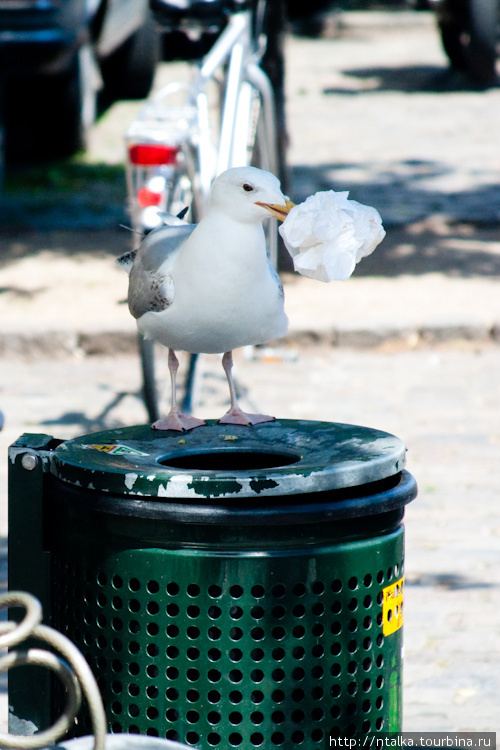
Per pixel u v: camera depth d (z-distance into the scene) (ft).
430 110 99.96
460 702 21.48
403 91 109.70
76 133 79.61
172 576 12.82
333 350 47.70
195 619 12.82
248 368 45.06
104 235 62.34
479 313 49.26
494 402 41.01
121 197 70.49
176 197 32.73
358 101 105.60
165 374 42.68
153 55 91.35
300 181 74.59
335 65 126.82
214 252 15.69
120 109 97.14
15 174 76.28
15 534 14.35
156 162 31.27
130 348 47.24
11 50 63.05
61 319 48.42
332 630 13.03
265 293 16.10
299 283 54.49
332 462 13.25
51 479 14.15
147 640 13.02
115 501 12.87
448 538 29.22
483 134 89.61
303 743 13.12
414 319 48.29
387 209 67.72
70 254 58.70
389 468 13.46
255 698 12.94
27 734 14.66
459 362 46.14
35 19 62.28
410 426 38.34
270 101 40.14
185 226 17.62
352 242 13.62
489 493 32.30
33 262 57.26
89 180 74.69
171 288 16.29
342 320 48.19
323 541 12.87
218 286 15.75
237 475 12.62
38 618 10.58
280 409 40.06
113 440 14.93
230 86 35.55
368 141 88.07
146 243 17.30
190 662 12.93
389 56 131.54
